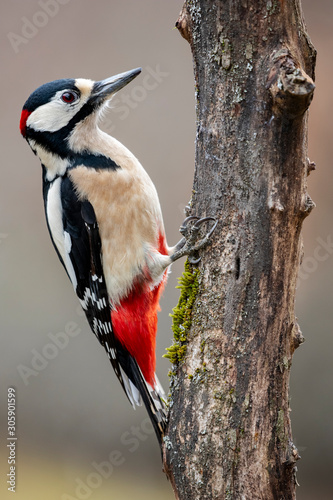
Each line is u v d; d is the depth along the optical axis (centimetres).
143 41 1415
